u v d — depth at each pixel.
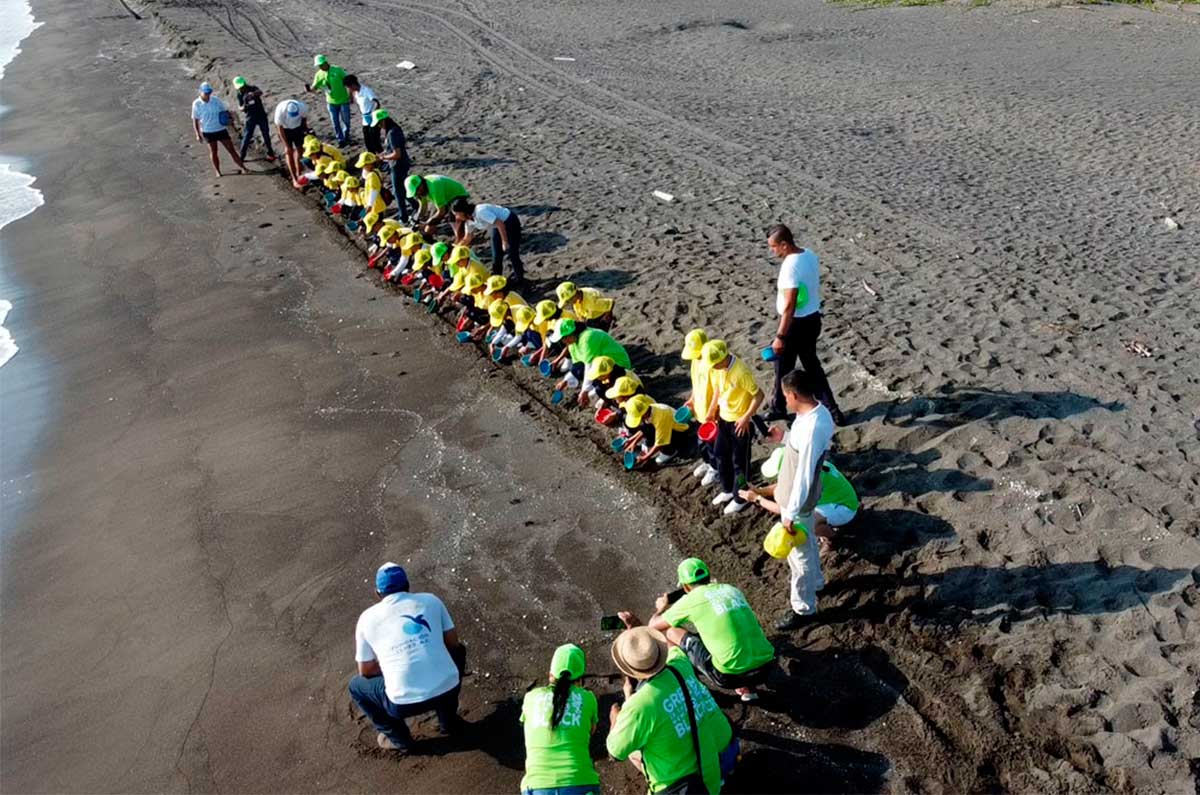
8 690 7.77
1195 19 27.81
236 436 10.87
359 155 19.06
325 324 13.27
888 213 15.01
